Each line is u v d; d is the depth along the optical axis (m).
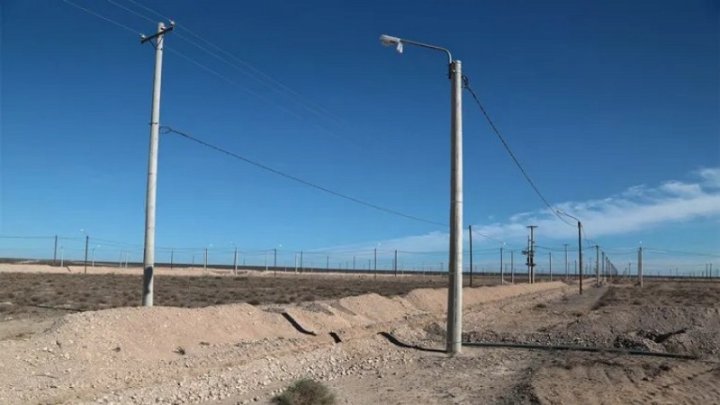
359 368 22.44
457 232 26.55
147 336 20.41
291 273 162.50
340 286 87.00
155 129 23.94
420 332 34.09
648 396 17.14
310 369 21.72
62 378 15.77
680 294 81.12
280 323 27.36
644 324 33.62
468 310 51.75
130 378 17.16
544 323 40.09
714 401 17.22
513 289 84.81
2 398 13.80
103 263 177.12
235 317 25.53
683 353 27.56
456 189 26.55
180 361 19.53
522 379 19.61
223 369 19.78
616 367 21.72
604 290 108.31
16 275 83.69
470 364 23.39
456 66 26.42
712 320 33.47
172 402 15.87
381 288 84.19
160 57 24.22
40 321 28.45
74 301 41.59
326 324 29.70
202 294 55.38
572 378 19.22
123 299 43.94
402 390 18.11
